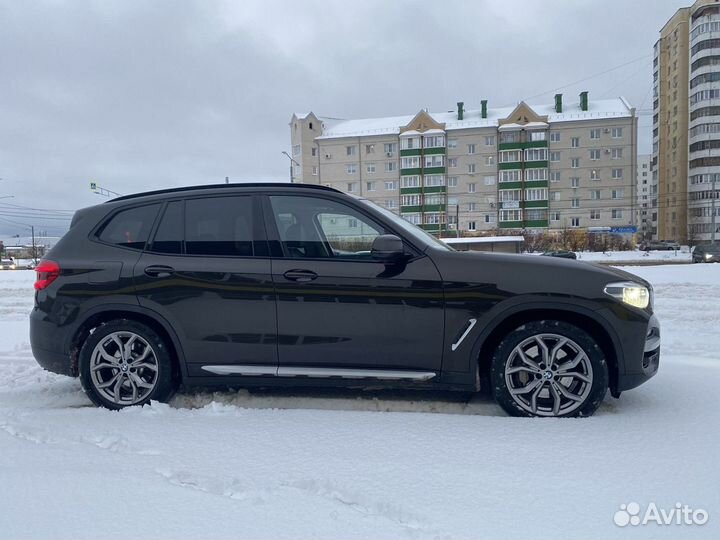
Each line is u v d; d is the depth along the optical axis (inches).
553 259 143.8
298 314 142.3
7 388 177.8
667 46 3006.9
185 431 128.0
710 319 304.0
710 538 82.7
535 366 135.9
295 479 102.2
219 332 144.9
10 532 85.4
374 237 144.9
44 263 154.0
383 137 2699.3
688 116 2815.0
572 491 97.3
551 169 2522.1
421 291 138.4
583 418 133.3
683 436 121.5
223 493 97.3
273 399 158.1
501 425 129.2
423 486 99.2
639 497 95.3
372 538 82.6
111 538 83.4
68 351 150.1
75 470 106.8
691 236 2620.6
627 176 2444.6
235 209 151.6
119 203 158.2
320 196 149.5
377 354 140.2
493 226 2583.7
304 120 2743.6
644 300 137.3
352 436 123.6
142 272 147.6
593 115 2480.3
